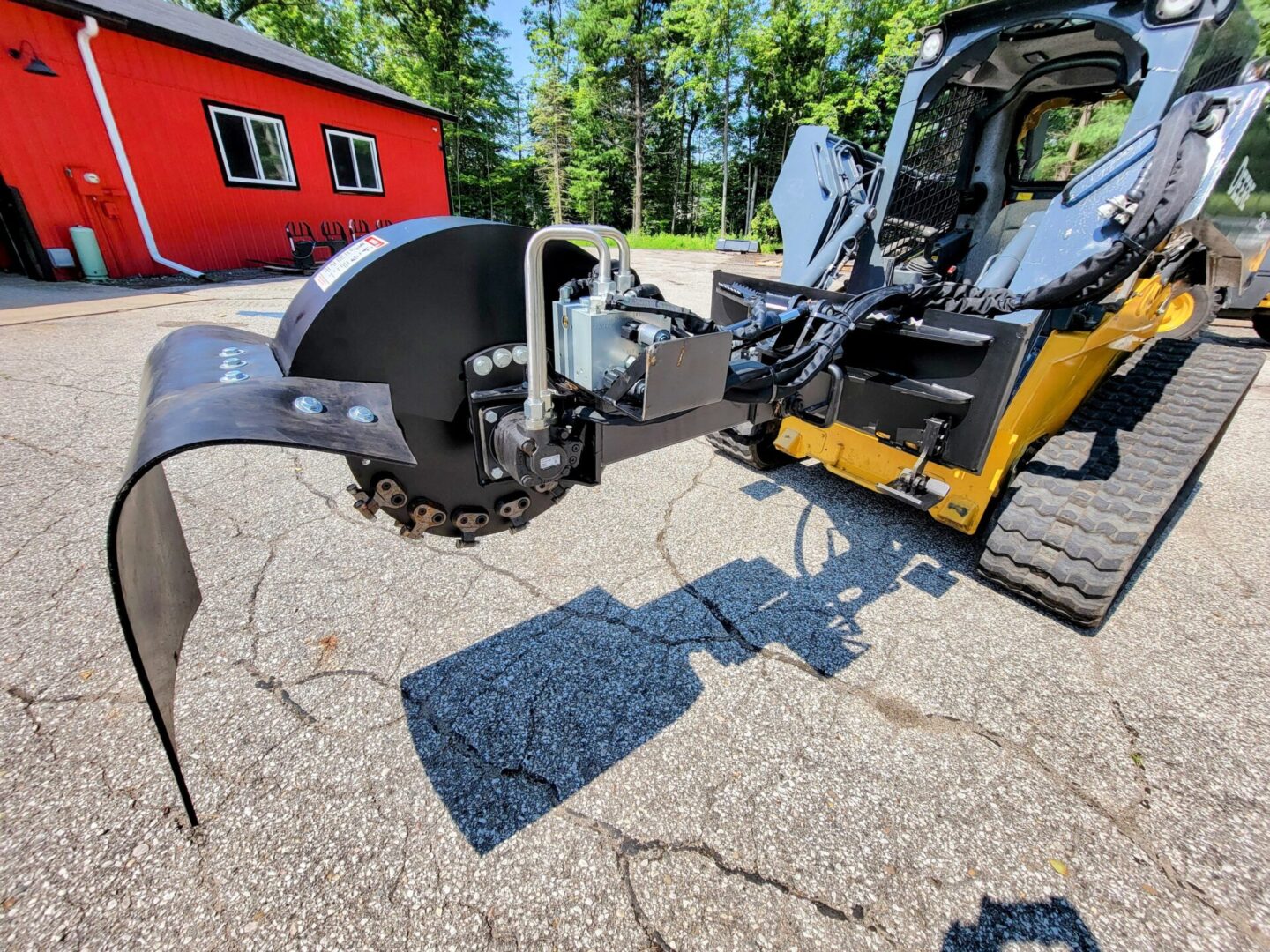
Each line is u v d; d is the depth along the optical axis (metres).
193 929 1.15
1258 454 3.72
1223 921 1.21
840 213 2.56
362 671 1.82
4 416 3.46
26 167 7.14
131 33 7.58
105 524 2.48
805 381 1.46
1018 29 2.30
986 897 1.26
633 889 1.26
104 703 1.64
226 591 2.15
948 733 1.66
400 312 1.09
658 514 2.80
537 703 1.73
